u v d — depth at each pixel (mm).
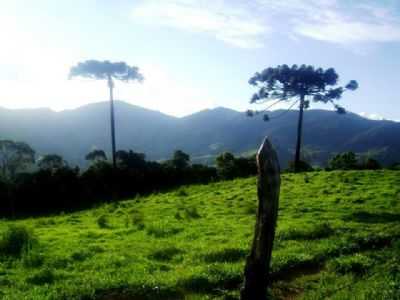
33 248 18656
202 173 60438
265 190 10805
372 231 20609
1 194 53969
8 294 12781
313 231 20422
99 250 18625
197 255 17062
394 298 12141
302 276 14828
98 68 67938
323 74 49719
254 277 10977
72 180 56031
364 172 41219
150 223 25250
